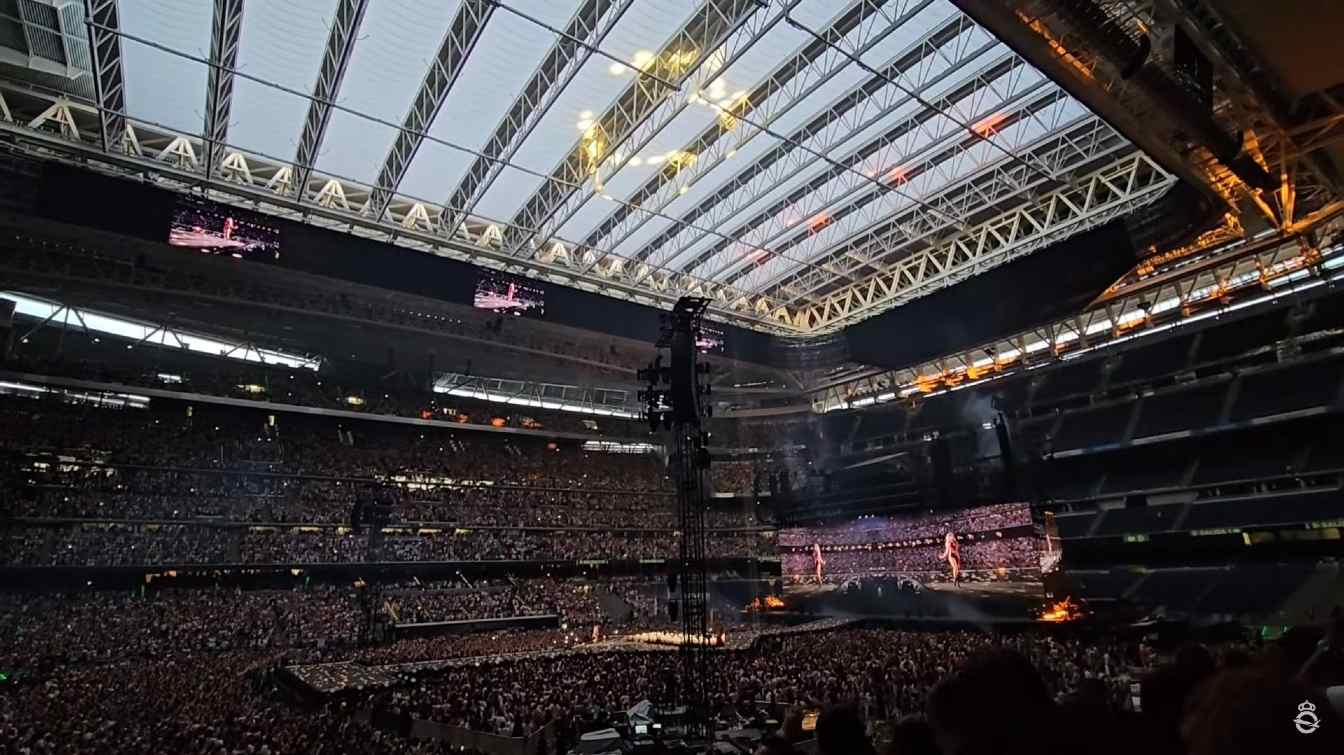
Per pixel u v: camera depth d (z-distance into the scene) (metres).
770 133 35.97
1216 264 44.50
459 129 37.66
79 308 49.09
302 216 44.72
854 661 29.88
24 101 35.25
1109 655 27.86
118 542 46.44
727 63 31.98
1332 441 43.47
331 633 48.56
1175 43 18.86
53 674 35.09
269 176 42.53
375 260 46.12
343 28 30.25
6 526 43.38
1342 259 41.56
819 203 44.72
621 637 49.94
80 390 48.81
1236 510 45.56
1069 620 39.44
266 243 42.66
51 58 32.16
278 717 22.23
